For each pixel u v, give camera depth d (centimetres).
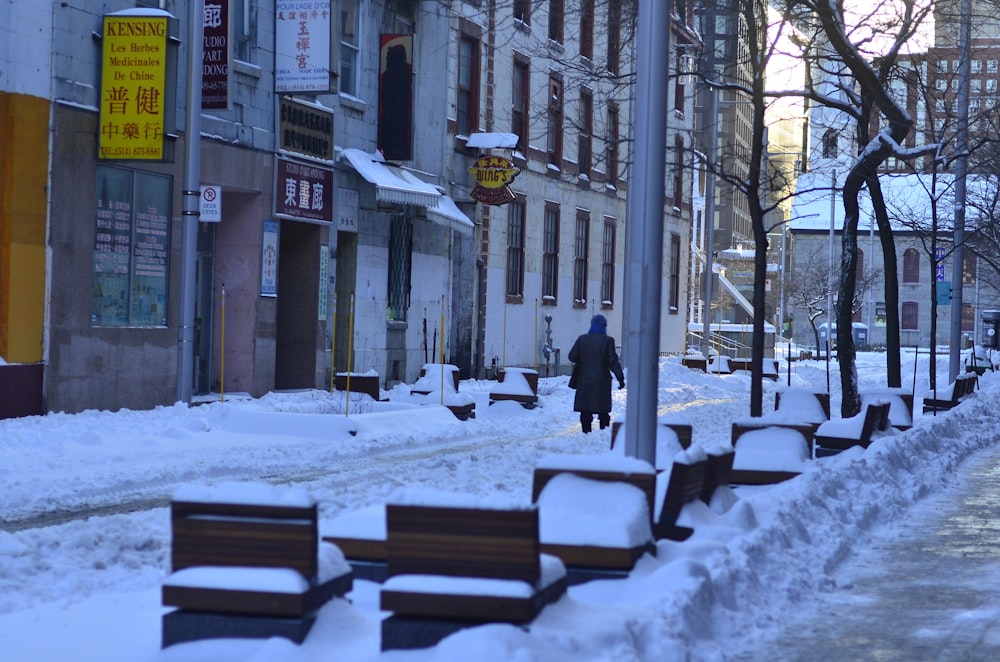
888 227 3133
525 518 782
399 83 3634
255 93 3041
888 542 1394
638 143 1257
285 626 777
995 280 7762
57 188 2388
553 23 4878
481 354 4384
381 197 3359
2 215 2291
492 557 787
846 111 2517
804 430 1761
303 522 793
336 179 3416
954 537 1432
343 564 852
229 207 3080
